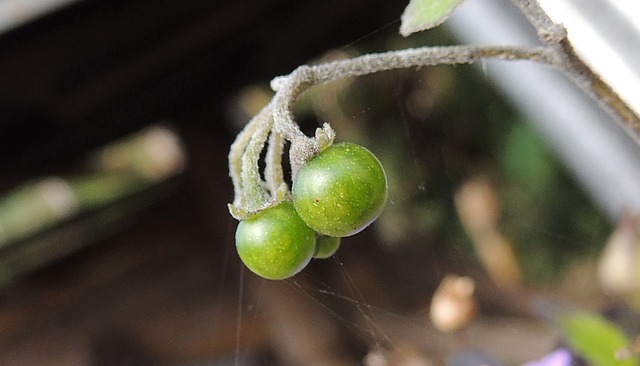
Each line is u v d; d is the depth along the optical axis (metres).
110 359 0.50
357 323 0.42
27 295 0.63
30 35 0.27
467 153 0.54
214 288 0.53
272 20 0.34
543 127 0.38
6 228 0.85
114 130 0.42
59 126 0.36
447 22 0.40
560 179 0.48
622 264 0.19
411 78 0.56
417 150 0.57
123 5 0.28
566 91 0.30
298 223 0.15
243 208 0.15
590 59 0.22
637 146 0.27
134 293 0.57
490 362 0.19
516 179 0.51
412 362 0.23
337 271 0.48
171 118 0.46
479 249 0.46
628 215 0.19
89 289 0.61
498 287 0.42
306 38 0.37
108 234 0.71
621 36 0.21
